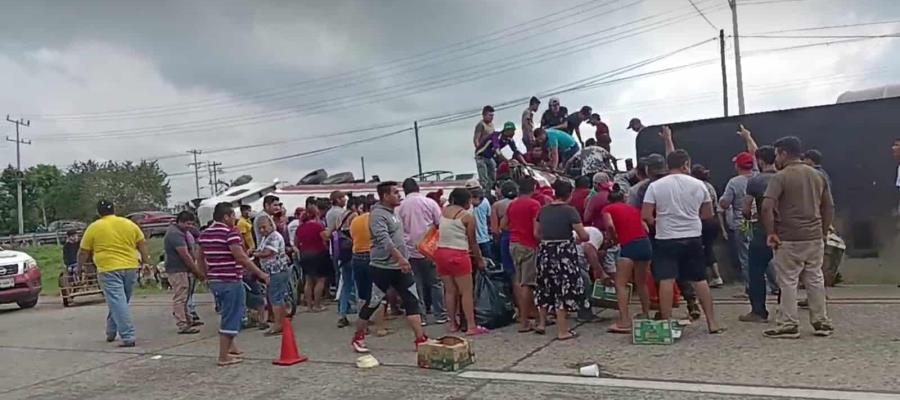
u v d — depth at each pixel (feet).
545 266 23.63
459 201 25.81
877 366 17.61
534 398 17.10
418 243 27.40
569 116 43.88
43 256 90.89
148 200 205.16
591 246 25.84
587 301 26.30
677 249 22.29
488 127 38.04
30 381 22.82
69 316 40.75
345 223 29.89
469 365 20.81
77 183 207.41
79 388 21.38
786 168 21.21
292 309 32.32
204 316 36.42
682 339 22.03
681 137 35.47
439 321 28.73
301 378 20.63
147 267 31.22
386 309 29.84
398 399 17.79
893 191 30.91
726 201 28.12
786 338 21.07
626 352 21.03
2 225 211.61
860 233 31.45
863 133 31.58
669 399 16.29
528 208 24.91
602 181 26.61
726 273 32.89
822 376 17.12
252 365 22.89
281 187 53.62
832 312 24.56
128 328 28.43
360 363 21.56
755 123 33.86
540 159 40.57
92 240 28.43
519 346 22.94
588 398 16.83
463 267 25.29
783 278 21.24
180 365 23.80
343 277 29.76
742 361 18.97
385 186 23.38
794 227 20.90
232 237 23.09
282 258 28.86
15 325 37.96
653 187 22.66
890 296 27.30
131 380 21.99
